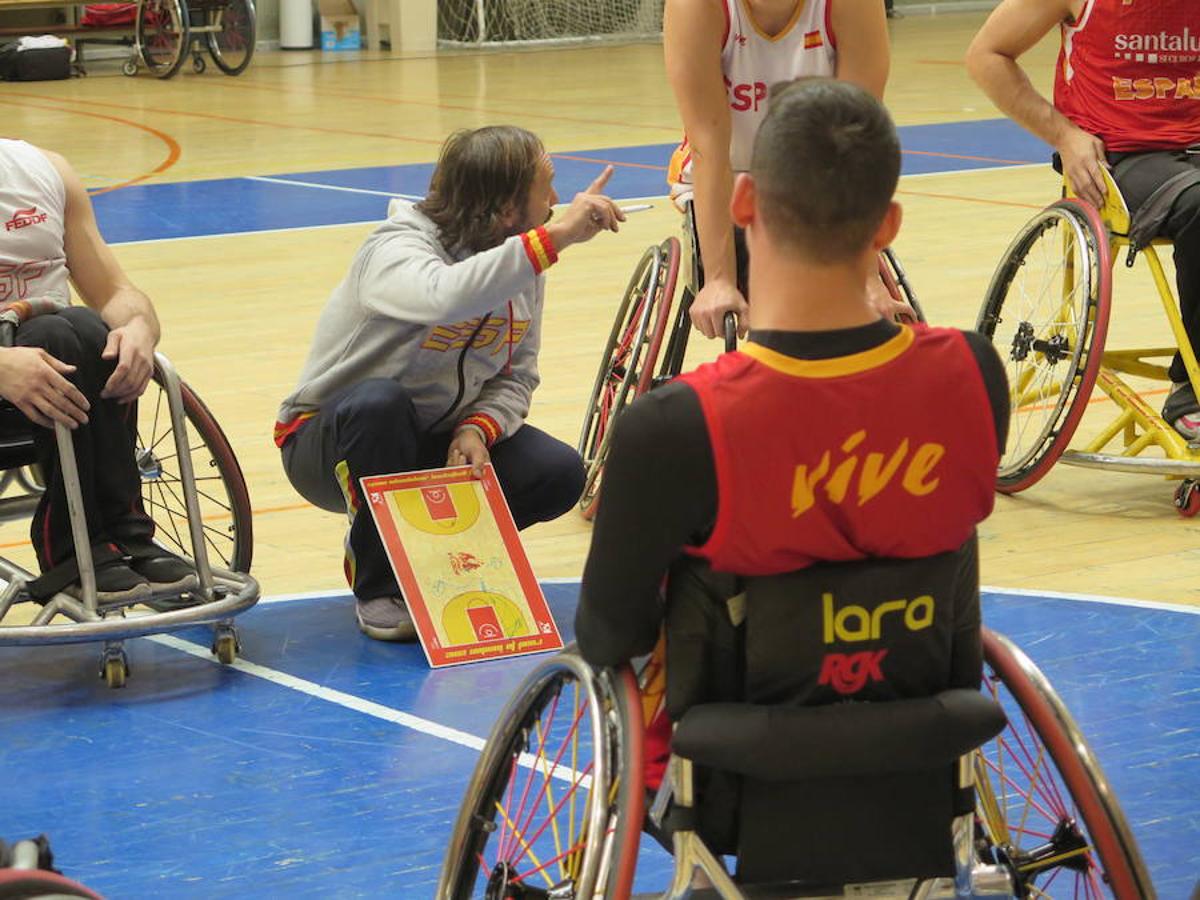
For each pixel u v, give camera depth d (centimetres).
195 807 383
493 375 491
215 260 1018
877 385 236
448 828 373
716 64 448
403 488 472
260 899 343
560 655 271
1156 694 438
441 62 2227
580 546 561
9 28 2102
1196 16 570
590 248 1042
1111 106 584
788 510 236
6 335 429
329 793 390
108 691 450
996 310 625
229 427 687
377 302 459
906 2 2883
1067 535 565
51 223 455
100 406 443
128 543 452
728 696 248
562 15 2516
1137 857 254
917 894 254
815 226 233
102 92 1908
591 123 1602
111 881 350
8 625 470
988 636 274
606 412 586
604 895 242
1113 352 619
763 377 234
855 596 242
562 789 385
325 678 457
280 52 2394
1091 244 567
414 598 466
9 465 460
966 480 242
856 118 234
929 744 242
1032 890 276
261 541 569
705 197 451
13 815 380
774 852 247
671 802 252
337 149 1465
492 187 457
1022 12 592
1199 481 578
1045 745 263
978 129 1538
